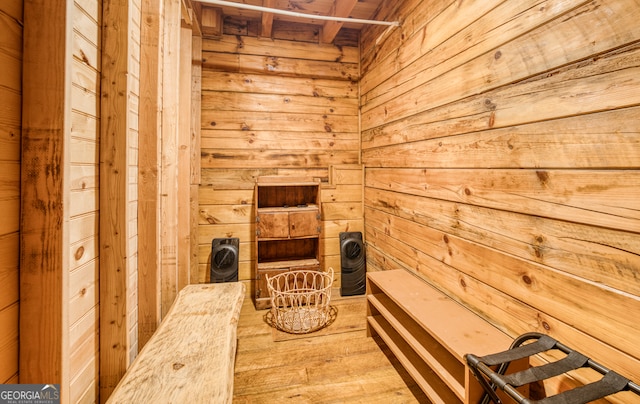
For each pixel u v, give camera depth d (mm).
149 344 1274
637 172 913
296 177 3098
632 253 928
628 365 936
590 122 1039
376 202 2949
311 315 2559
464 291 1702
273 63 3182
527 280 1298
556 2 1148
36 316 912
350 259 3041
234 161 3125
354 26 3281
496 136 1458
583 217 1066
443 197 1892
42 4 896
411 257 2297
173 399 969
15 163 888
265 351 2051
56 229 917
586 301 1059
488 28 1498
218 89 3074
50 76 906
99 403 1280
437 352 1559
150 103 1586
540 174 1232
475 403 1210
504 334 1407
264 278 2742
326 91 3334
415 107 2215
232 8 2902
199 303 1682
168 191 1995
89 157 1183
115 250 1281
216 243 2846
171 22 2021
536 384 1279
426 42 2057
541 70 1217
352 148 3408
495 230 1476
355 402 1601
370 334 2246
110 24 1260
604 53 993
